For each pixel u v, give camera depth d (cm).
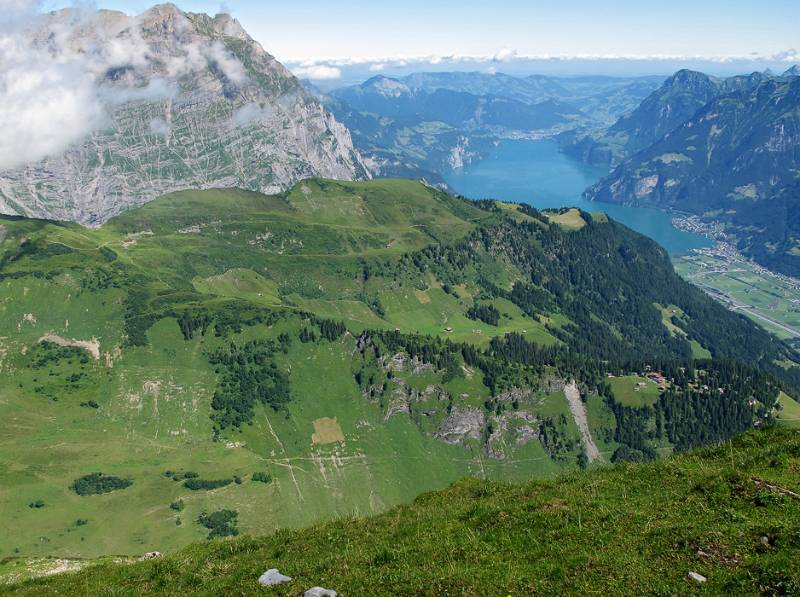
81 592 3856
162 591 3491
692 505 3344
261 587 3091
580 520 3309
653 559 2838
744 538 2900
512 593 2673
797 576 2522
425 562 3066
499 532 3334
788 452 3991
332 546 3656
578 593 2631
